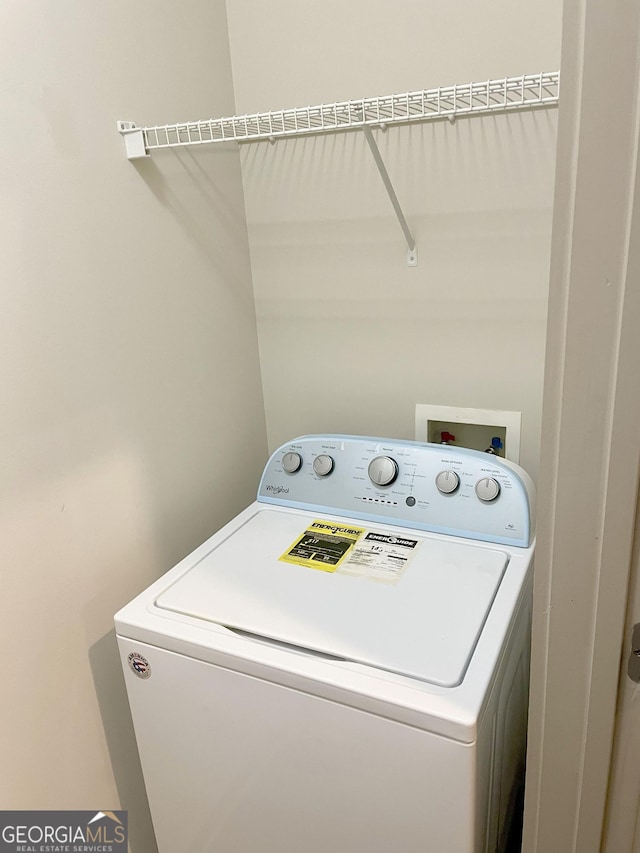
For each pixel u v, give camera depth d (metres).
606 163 0.61
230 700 1.00
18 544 1.03
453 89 1.04
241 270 1.58
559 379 0.70
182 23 1.29
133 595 1.30
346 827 0.97
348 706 0.89
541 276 1.32
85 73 1.07
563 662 0.82
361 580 1.12
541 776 0.90
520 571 1.11
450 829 0.88
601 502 0.72
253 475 1.70
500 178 1.29
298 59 1.39
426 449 1.29
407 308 1.47
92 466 1.16
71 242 1.07
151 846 1.44
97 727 1.24
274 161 1.50
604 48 0.58
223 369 1.54
